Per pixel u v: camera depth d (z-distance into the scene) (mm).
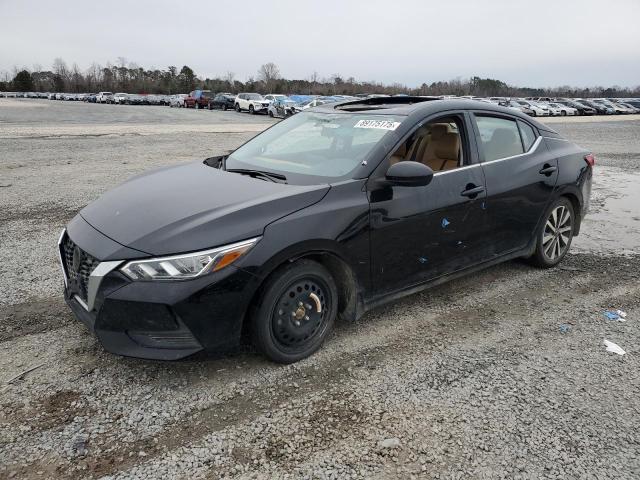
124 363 3281
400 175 3352
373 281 3574
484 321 4020
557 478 2439
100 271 2877
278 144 4297
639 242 6203
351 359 3412
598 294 4586
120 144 15172
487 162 4250
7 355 3334
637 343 3729
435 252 3898
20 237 5828
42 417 2758
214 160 4430
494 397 3045
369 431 2727
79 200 7684
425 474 2445
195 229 2932
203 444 2604
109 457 2500
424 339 3709
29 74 109188
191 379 3133
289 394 3020
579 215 5273
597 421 2855
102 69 116500
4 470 2389
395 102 4645
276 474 2422
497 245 4430
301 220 3135
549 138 5000
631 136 22969
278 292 3117
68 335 3609
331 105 4816
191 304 2832
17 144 14422
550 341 3732
